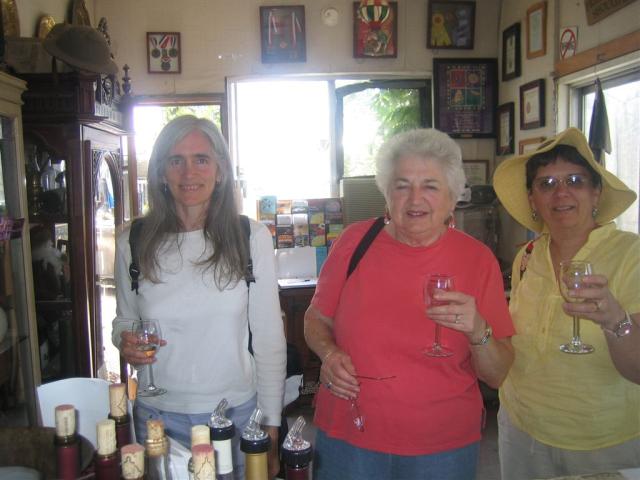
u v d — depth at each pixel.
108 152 2.97
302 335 3.39
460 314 1.16
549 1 3.12
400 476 1.33
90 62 2.54
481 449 2.86
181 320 1.37
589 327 1.36
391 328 1.32
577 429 1.38
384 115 3.86
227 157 1.46
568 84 2.99
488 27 3.76
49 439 1.06
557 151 1.42
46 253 2.62
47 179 2.60
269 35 3.65
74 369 2.63
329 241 3.70
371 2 3.64
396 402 1.30
